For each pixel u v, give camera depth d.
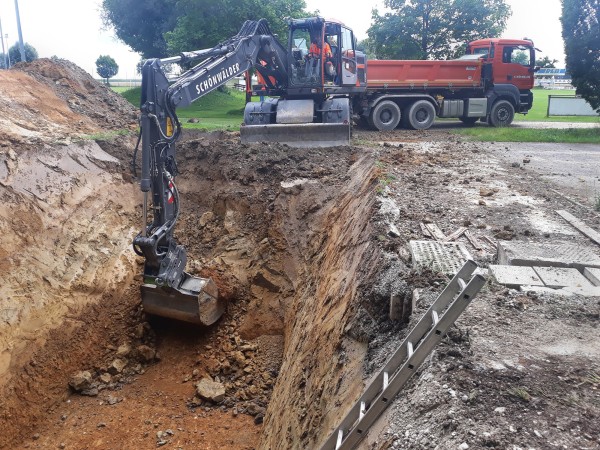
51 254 10.73
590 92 20.12
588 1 18.77
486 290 5.36
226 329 10.81
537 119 27.73
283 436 6.14
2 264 9.77
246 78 16.84
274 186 12.60
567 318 4.84
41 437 8.55
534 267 5.81
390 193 9.20
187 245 12.63
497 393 3.75
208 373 10.05
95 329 10.52
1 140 12.00
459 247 6.48
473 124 23.77
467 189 9.88
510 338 4.49
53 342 9.73
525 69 22.55
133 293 11.45
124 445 8.31
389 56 35.78
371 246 6.85
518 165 12.34
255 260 11.62
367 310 5.62
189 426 8.77
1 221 10.32
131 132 15.70
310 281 9.82
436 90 21.70
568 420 3.48
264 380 9.72
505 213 8.45
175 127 9.21
